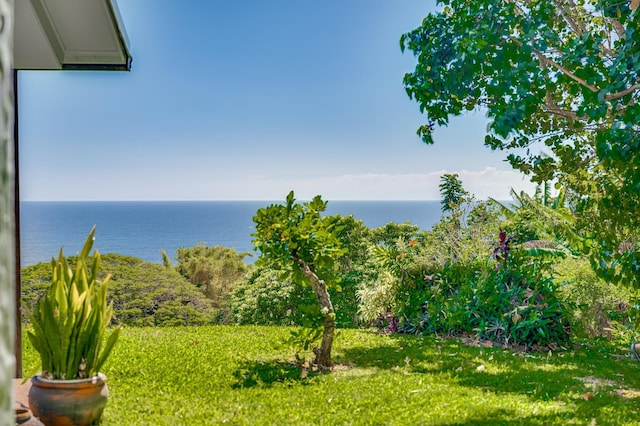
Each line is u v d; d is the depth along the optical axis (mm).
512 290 9320
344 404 5461
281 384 6246
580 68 5410
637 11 4660
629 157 4746
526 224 10977
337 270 15773
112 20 5281
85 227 152875
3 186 446
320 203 7219
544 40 5391
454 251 10930
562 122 7609
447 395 5738
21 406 3766
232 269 27391
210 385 6137
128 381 6203
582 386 6191
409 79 6266
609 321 10062
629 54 4707
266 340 8867
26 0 4793
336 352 8133
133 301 16453
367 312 10766
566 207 11023
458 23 5746
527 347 8742
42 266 14992
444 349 8422
